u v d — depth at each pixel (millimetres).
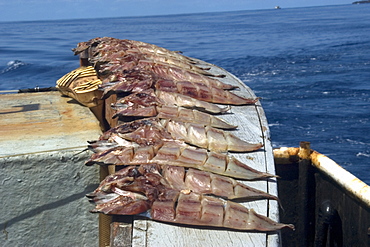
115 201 1200
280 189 2020
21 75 16016
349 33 31062
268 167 1409
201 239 1124
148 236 1129
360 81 12734
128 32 48125
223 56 20812
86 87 2012
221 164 1348
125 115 1635
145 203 1182
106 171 1588
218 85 2006
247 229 1140
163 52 2441
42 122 1899
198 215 1153
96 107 2041
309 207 1966
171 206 1173
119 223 1164
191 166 1342
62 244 1608
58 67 17219
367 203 1597
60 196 1571
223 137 1501
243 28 46594
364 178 6098
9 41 34688
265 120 1730
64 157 1547
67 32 50969
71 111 2066
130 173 1271
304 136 7871
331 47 22453
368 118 8797
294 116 9156
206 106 1744
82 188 1580
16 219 1557
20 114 2018
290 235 2025
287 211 2027
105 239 1570
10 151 1555
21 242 1578
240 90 2061
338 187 1784
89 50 2451
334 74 14141
